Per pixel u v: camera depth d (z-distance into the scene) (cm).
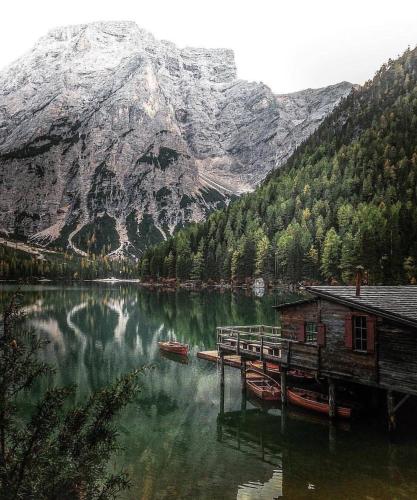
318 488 2059
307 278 16038
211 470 2277
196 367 4669
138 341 6231
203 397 3594
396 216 14025
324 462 2341
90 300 12862
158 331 7075
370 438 2644
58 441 1169
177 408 3316
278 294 14788
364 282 13025
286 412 3194
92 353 5391
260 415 3136
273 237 18800
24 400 3209
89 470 1138
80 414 1212
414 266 12725
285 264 16862
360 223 15738
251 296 13912
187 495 2022
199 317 8531
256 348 3622
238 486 2097
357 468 2261
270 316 8438
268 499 1958
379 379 2573
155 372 4428
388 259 12988
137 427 2923
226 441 2677
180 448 2575
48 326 7450
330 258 15062
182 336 6619
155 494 2034
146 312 9594
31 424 1167
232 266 18662
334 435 2709
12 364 1163
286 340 3219
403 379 2445
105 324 7806
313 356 3008
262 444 2611
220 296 14262
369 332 2617
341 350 2800
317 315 2966
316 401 3144
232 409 3291
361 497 1959
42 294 15525
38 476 1084
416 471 2214
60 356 5200
